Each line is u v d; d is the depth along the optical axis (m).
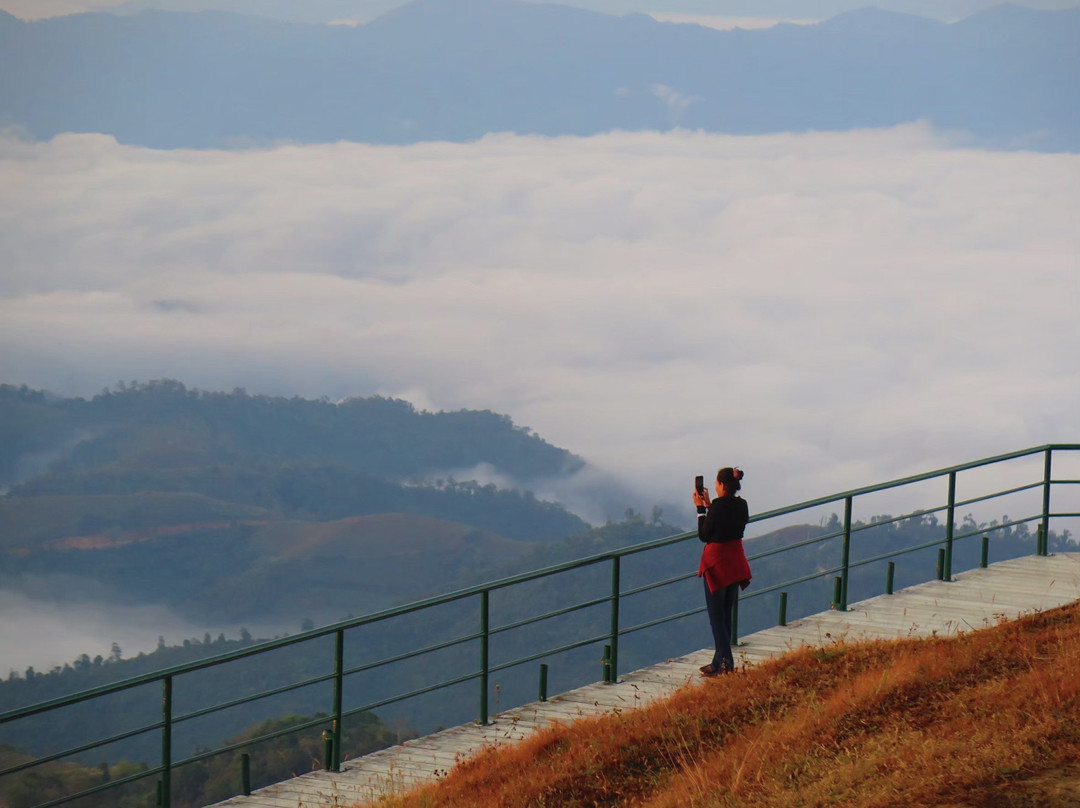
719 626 32.81
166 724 27.98
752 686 29.58
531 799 24.84
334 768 30.97
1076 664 24.08
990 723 22.11
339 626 31.25
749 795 21.84
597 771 25.72
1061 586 42.34
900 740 22.47
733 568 32.81
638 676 36.12
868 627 38.00
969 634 31.12
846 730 24.41
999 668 26.22
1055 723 21.20
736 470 32.97
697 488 33.72
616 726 28.39
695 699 29.52
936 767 20.48
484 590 33.66
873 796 20.02
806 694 27.91
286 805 28.17
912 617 38.81
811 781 21.83
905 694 25.67
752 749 24.09
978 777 19.78
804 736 24.39
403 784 28.75
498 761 28.39
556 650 35.16
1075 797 18.44
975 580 43.50
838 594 40.50
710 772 23.64
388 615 31.86
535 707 34.12
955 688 25.38
